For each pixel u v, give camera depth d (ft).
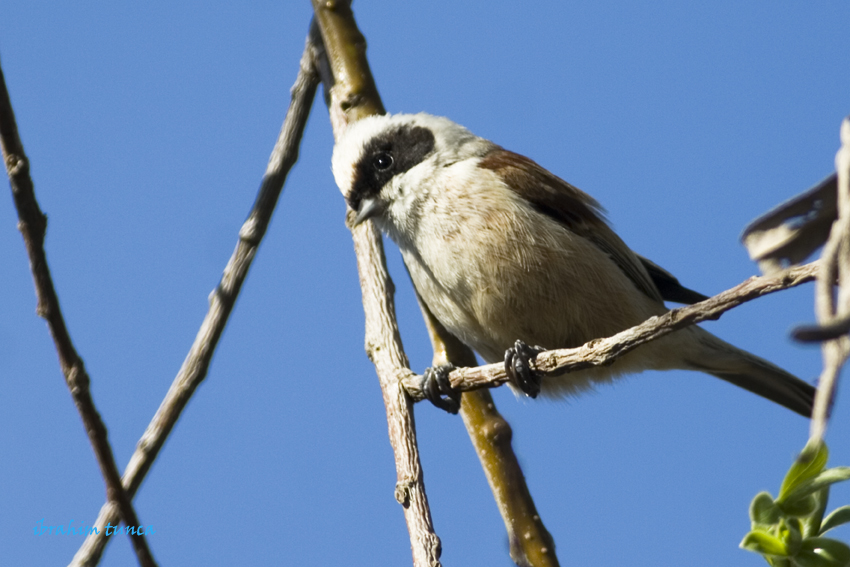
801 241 8.85
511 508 27.17
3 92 18.67
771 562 15.49
